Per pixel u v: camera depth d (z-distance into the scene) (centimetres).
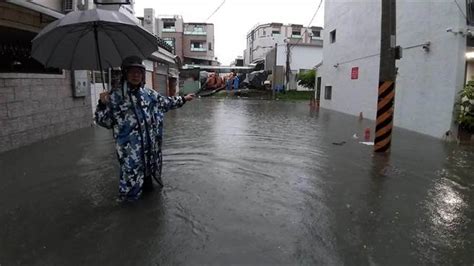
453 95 950
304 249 329
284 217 400
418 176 579
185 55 5216
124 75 419
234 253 320
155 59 1991
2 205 425
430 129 1045
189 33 5200
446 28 981
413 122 1144
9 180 520
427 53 1069
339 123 1316
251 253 321
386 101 741
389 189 509
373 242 346
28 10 712
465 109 945
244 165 624
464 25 931
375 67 1462
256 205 434
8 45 777
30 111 781
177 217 393
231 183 517
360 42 1608
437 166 649
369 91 1516
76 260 306
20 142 749
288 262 307
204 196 459
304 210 422
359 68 1623
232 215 402
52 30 375
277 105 2345
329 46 2080
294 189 498
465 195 490
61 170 571
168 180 522
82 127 1037
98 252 319
